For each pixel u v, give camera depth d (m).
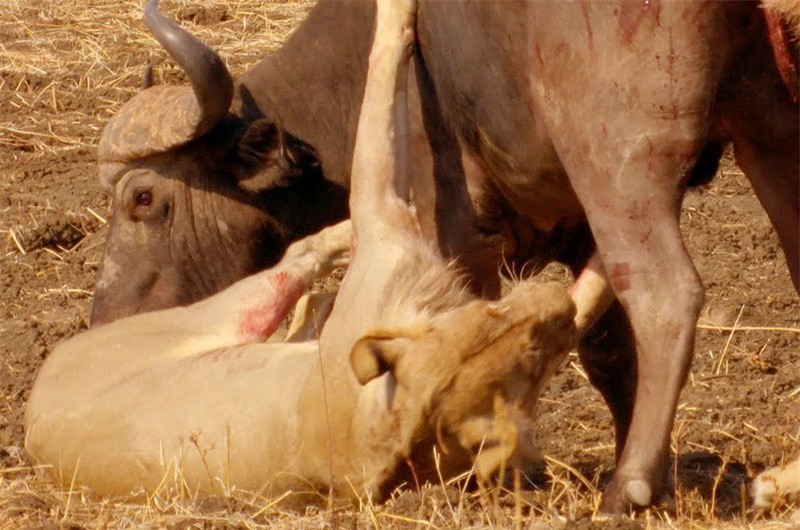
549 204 13.34
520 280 13.86
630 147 11.46
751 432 15.41
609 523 11.41
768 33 11.17
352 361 11.77
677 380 11.46
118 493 13.22
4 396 16.62
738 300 19.00
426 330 11.77
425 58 13.42
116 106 26.41
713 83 11.29
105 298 16.30
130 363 14.02
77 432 13.55
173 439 13.00
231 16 30.83
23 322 18.48
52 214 21.95
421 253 12.53
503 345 11.68
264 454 12.62
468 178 13.59
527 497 12.30
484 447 11.86
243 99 16.02
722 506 12.82
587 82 11.54
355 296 12.43
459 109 13.20
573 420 15.93
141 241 16.27
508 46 12.27
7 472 14.07
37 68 27.95
